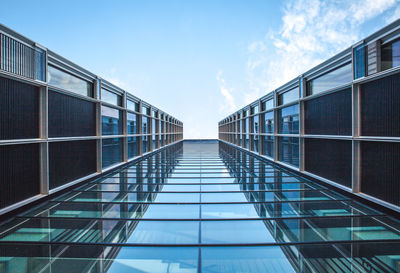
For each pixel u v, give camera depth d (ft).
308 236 16.35
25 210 21.40
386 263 13.25
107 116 41.70
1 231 17.10
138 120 62.13
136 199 24.66
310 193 27.02
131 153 55.21
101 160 37.11
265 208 21.89
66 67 29.35
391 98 20.56
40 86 24.22
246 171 41.32
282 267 13.26
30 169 23.00
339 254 14.23
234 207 22.16
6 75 19.94
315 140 34.55
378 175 22.07
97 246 15.03
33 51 23.17
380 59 21.49
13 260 13.52
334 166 29.32
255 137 70.03
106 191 27.94
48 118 25.85
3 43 19.90
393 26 19.89
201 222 18.74
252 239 15.99
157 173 39.50
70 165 29.78
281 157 49.03
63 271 12.62
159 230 17.29
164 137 97.60
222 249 14.93
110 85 42.42
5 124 20.17
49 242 15.43
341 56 27.63
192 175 37.55
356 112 24.71
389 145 20.77
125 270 12.82
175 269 13.04
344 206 22.47
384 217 19.61
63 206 22.61
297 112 40.83
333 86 30.01
